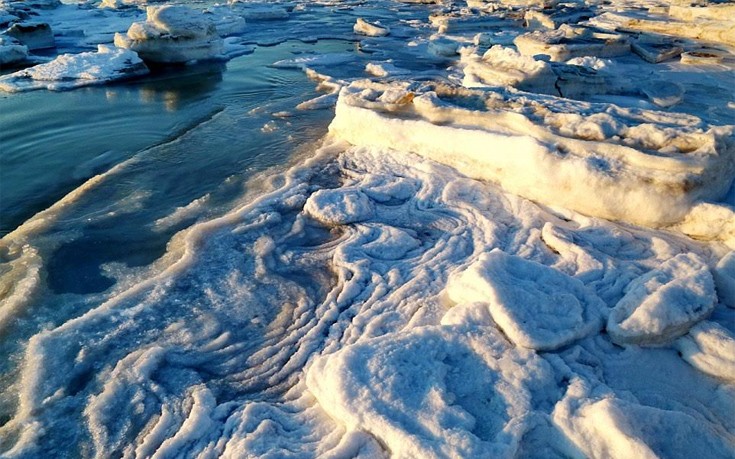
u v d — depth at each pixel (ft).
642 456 10.33
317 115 37.01
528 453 11.15
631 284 15.89
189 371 14.64
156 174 27.63
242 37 69.67
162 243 21.07
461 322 14.14
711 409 12.37
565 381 12.70
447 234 20.63
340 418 11.94
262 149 30.81
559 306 14.61
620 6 77.92
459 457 10.42
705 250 18.04
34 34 61.82
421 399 11.99
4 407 13.62
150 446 12.39
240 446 11.68
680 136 20.20
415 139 26.48
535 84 33.88
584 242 18.75
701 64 43.88
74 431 12.92
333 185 25.43
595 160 20.36
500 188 23.18
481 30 70.95
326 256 19.90
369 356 13.05
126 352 15.23
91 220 22.79
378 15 88.33
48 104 41.75
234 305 17.21
